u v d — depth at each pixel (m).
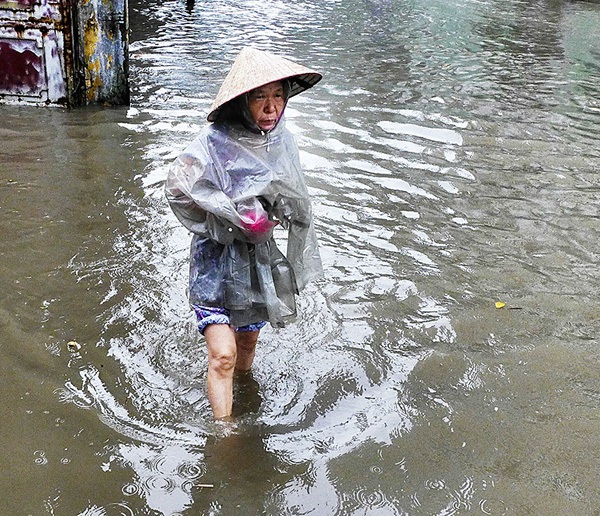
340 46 10.77
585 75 9.83
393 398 3.66
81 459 3.18
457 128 7.48
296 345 4.04
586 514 2.98
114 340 4.00
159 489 3.04
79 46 7.36
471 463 3.24
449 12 14.13
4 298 4.29
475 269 4.88
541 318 4.36
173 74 8.76
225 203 3.12
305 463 3.21
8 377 3.66
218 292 3.30
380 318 4.30
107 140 6.70
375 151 6.76
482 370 3.88
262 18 12.50
